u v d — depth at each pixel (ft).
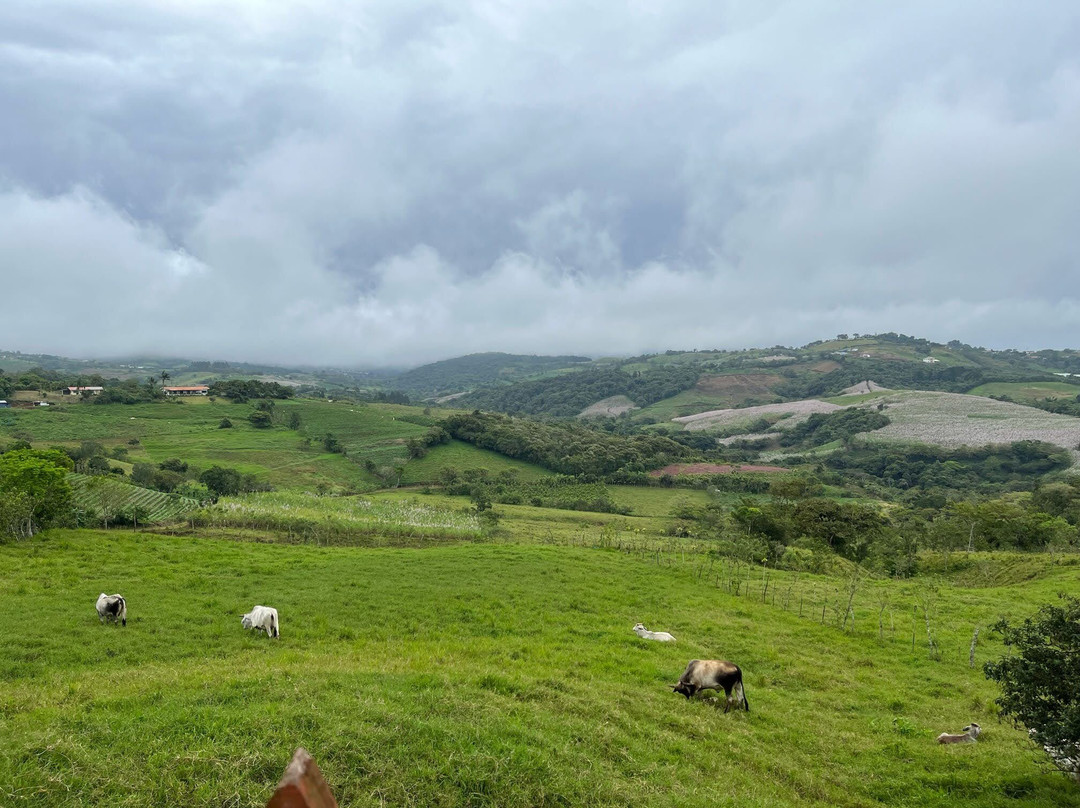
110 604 73.92
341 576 104.78
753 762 46.39
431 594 95.50
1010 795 44.37
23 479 129.80
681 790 37.68
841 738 53.67
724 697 60.64
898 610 103.65
